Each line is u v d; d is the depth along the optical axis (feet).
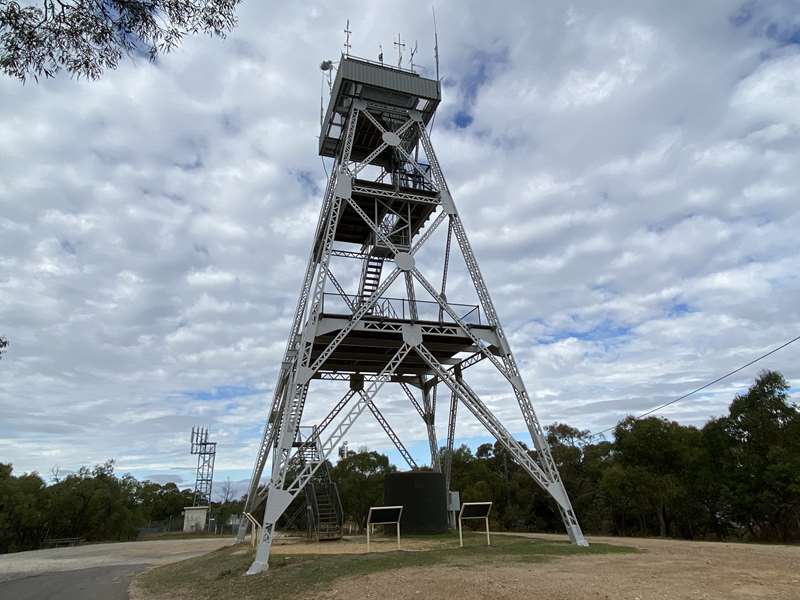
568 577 34.73
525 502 194.08
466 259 74.90
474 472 199.11
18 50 24.91
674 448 138.10
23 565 85.76
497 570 38.75
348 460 215.10
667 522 150.61
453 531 79.46
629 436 146.10
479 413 65.57
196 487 287.89
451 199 77.71
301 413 60.29
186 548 122.11
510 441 64.75
